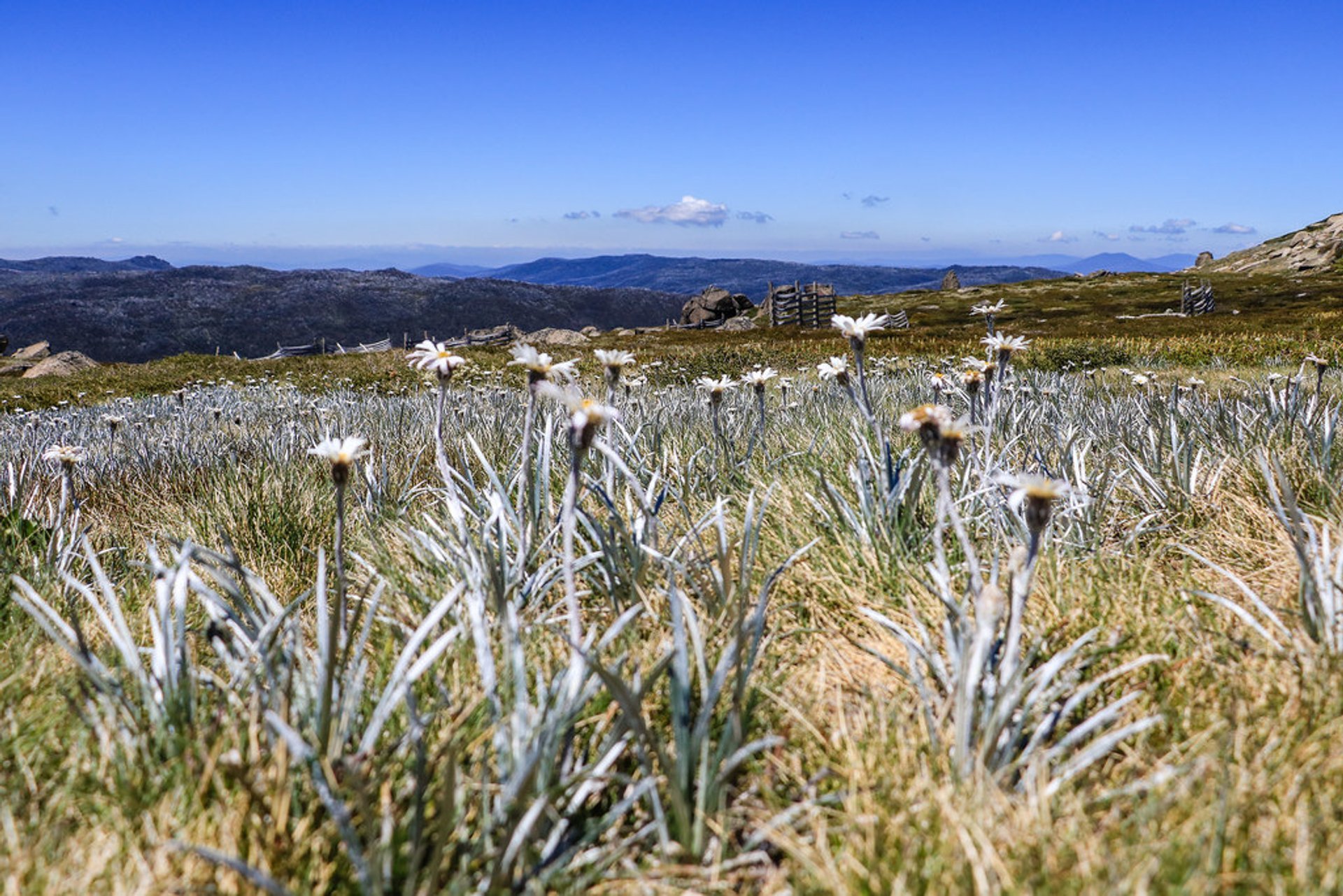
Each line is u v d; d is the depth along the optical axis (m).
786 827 2.05
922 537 3.71
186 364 30.19
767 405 8.41
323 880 1.80
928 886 1.75
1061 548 3.59
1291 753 2.12
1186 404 6.27
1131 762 2.20
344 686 2.36
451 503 3.17
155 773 2.13
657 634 3.01
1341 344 18.86
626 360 3.68
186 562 2.52
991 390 4.68
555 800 2.06
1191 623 2.88
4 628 3.35
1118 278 113.75
